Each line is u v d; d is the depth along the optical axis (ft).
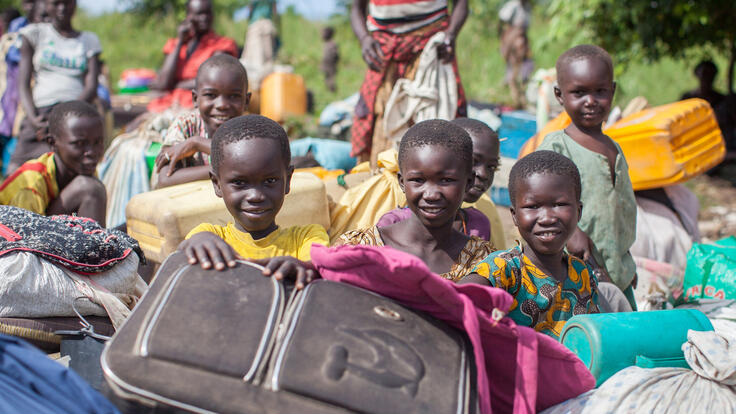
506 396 8.68
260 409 7.03
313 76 53.78
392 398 7.18
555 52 61.82
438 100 17.83
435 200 9.88
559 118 18.02
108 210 16.61
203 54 24.63
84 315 10.52
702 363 9.03
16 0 47.26
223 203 12.26
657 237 17.40
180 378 7.08
